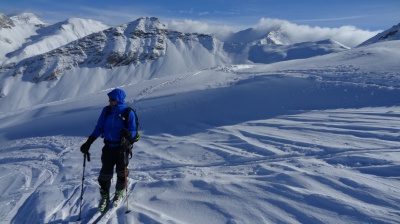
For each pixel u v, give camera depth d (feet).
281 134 32.35
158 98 80.18
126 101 86.63
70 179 26.37
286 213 13.57
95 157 33.86
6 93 608.60
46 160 35.37
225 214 14.01
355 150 23.29
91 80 654.12
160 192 17.19
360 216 12.66
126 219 14.29
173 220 13.85
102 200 15.39
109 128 15.25
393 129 28.30
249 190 15.87
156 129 46.52
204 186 17.10
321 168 18.37
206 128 42.75
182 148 31.99
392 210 12.85
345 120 34.76
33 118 104.88
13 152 44.68
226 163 25.31
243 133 35.19
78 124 62.75
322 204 13.79
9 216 16.43
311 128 33.09
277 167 20.21
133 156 31.19
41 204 16.79
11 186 26.16
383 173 16.96
